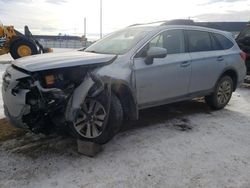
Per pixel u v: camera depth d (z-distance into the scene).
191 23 5.87
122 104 4.55
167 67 5.05
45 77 3.79
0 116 5.66
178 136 4.83
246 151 4.33
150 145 4.43
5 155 4.01
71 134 4.03
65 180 3.43
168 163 3.88
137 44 4.79
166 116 5.91
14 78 3.78
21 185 3.32
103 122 4.15
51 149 4.22
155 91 4.95
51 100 3.73
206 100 6.43
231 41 6.55
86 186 3.32
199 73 5.67
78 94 3.86
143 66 4.70
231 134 5.01
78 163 3.83
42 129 3.92
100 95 4.07
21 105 3.72
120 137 4.73
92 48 5.42
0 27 14.34
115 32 5.80
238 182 3.46
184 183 3.41
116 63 4.43
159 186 3.34
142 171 3.66
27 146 4.30
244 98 7.83
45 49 15.31
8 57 20.28
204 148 4.39
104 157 4.02
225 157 4.11
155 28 5.18
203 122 5.60
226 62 6.21
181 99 5.53
